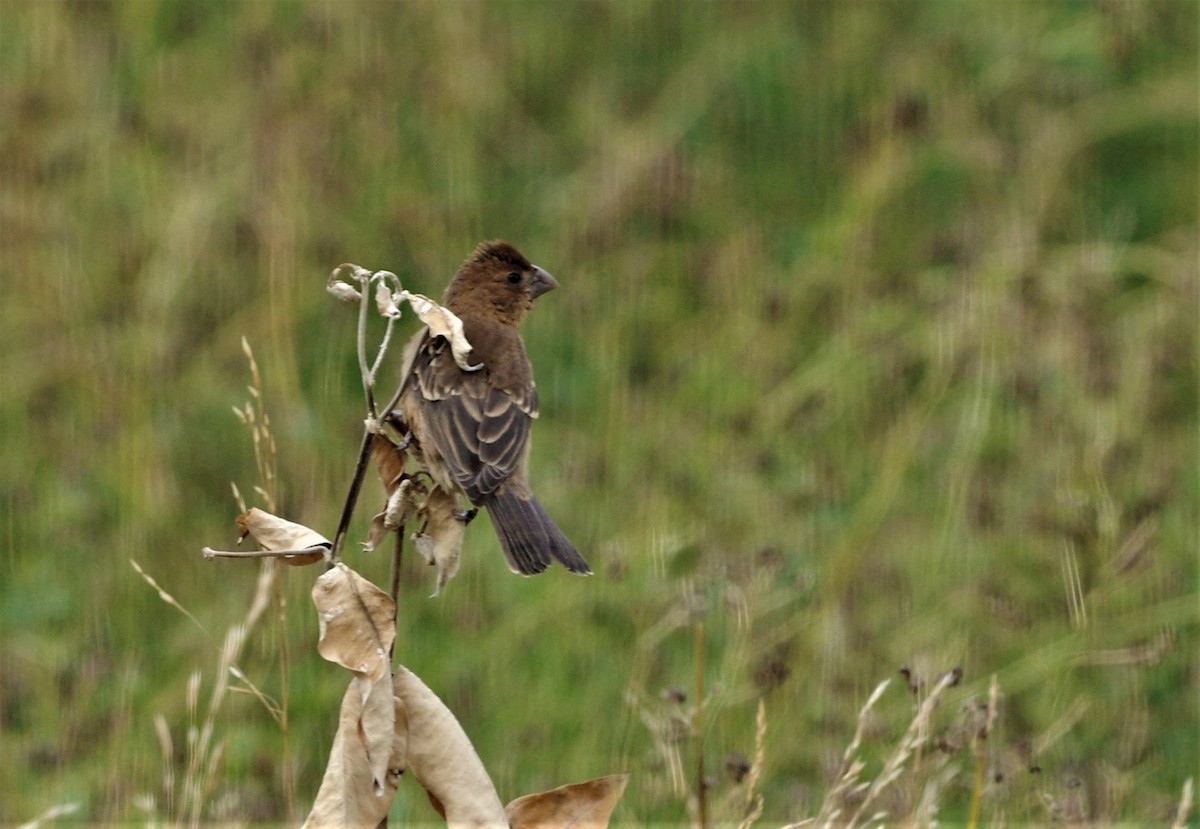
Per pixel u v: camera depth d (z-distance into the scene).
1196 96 15.48
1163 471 12.10
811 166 15.46
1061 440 12.14
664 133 15.02
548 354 13.31
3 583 11.16
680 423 12.55
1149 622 10.66
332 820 5.69
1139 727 9.95
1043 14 16.06
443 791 5.79
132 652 10.61
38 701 10.23
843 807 7.57
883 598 10.99
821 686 10.12
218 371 12.51
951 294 13.40
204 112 14.16
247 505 11.77
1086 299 13.96
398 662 10.54
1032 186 14.80
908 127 14.86
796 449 12.51
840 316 13.63
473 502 7.77
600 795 5.98
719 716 9.53
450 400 7.89
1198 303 13.78
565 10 16.03
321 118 13.98
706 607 8.59
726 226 14.68
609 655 10.49
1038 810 8.70
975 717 7.65
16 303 12.84
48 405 12.38
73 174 13.62
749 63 15.68
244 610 10.59
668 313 13.64
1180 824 7.48
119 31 14.78
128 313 12.82
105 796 9.29
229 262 13.03
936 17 16.17
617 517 11.52
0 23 14.54
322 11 14.70
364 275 5.85
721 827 7.85
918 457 12.40
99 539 11.38
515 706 10.19
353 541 11.24
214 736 9.79
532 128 15.12
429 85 14.54
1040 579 11.00
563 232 14.06
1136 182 15.78
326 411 12.38
